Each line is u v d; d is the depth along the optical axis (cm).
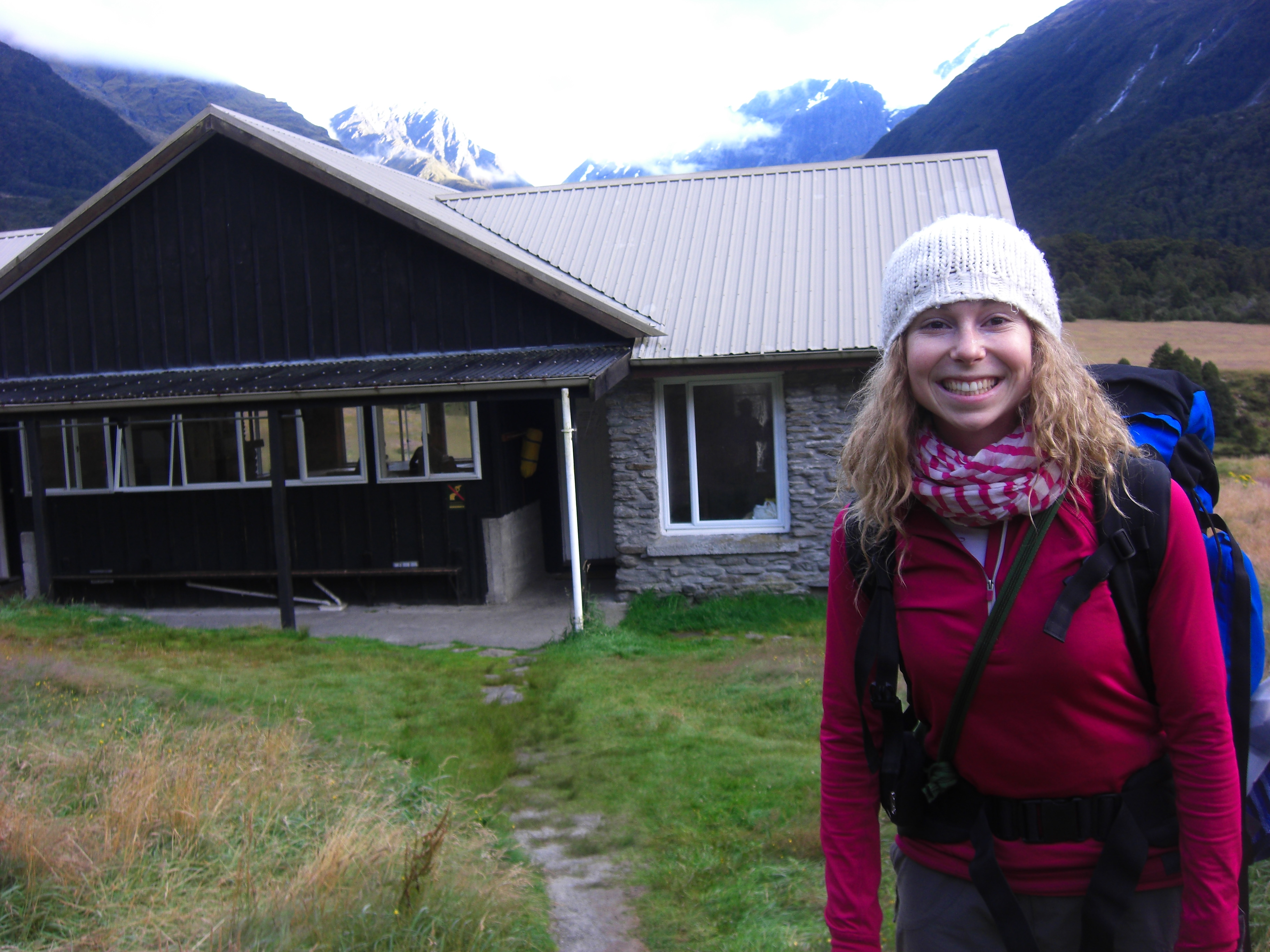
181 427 1223
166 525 1230
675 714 699
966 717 160
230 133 1134
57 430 1248
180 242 1186
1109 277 7744
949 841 167
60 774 477
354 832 406
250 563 1216
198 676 788
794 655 859
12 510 1360
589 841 489
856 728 181
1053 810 158
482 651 952
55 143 15888
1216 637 154
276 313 1170
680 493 1131
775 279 1166
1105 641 151
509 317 1118
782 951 351
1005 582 156
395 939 340
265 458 1212
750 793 537
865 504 171
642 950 379
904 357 172
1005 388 161
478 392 977
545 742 654
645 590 1114
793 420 1085
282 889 369
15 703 632
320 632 1063
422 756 605
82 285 1210
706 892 426
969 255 161
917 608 166
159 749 511
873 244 1204
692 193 1389
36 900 352
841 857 180
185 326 1191
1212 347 5734
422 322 1140
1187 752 153
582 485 1337
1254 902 300
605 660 886
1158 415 185
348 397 993
